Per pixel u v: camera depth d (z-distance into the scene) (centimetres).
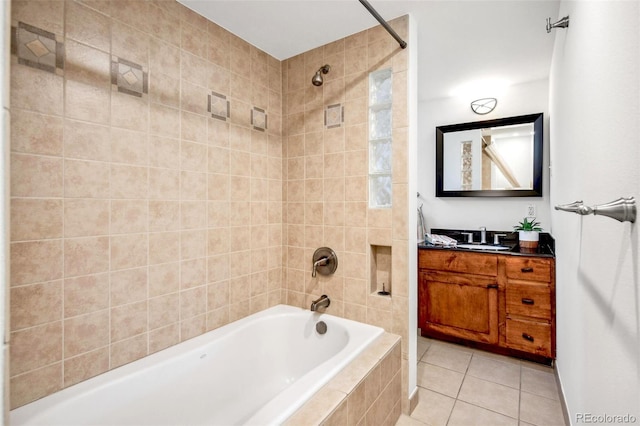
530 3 171
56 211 124
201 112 179
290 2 170
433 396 202
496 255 247
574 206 88
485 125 298
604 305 92
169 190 164
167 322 163
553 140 229
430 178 329
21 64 115
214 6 173
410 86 181
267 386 198
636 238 67
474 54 229
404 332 185
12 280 114
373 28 193
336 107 208
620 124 76
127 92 146
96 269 136
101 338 138
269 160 225
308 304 222
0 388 31
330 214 212
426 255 277
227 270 196
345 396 127
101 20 137
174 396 153
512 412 185
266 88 223
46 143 121
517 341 241
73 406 122
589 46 105
